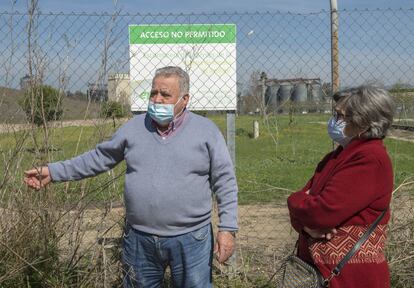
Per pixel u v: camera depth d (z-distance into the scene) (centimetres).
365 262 292
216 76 491
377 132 292
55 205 427
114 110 442
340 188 287
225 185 348
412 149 1491
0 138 423
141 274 360
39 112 421
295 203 304
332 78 502
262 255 553
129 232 359
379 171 288
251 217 784
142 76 481
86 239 455
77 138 430
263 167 1450
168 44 484
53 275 426
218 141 350
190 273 350
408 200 527
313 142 1872
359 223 293
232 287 476
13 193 422
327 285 297
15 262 418
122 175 443
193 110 493
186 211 342
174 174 341
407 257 470
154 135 347
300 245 324
